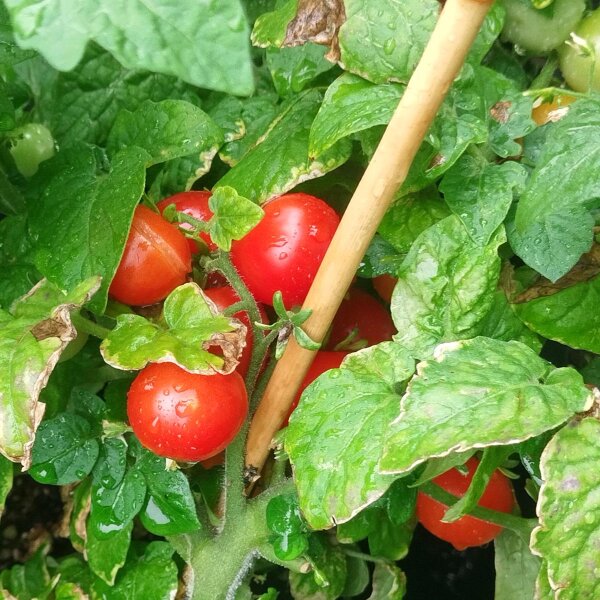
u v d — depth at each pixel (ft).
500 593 0.76
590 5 0.87
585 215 0.59
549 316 0.63
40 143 0.76
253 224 0.54
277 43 0.61
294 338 0.59
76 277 0.59
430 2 0.59
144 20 0.28
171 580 0.70
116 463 0.68
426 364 0.50
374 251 0.67
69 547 0.92
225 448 0.62
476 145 0.62
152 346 0.54
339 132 0.57
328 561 0.77
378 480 0.50
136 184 0.59
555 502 0.48
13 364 0.54
